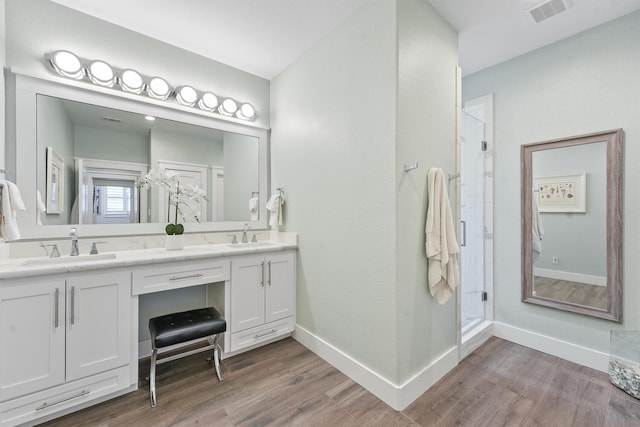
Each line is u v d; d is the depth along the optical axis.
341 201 1.94
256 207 2.73
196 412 1.52
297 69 2.42
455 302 2.02
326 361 2.05
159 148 2.21
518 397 1.65
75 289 1.45
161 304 2.20
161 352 2.17
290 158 2.50
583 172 2.02
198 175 2.40
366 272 1.74
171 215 2.22
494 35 2.08
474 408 1.55
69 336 1.43
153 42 2.16
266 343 2.33
